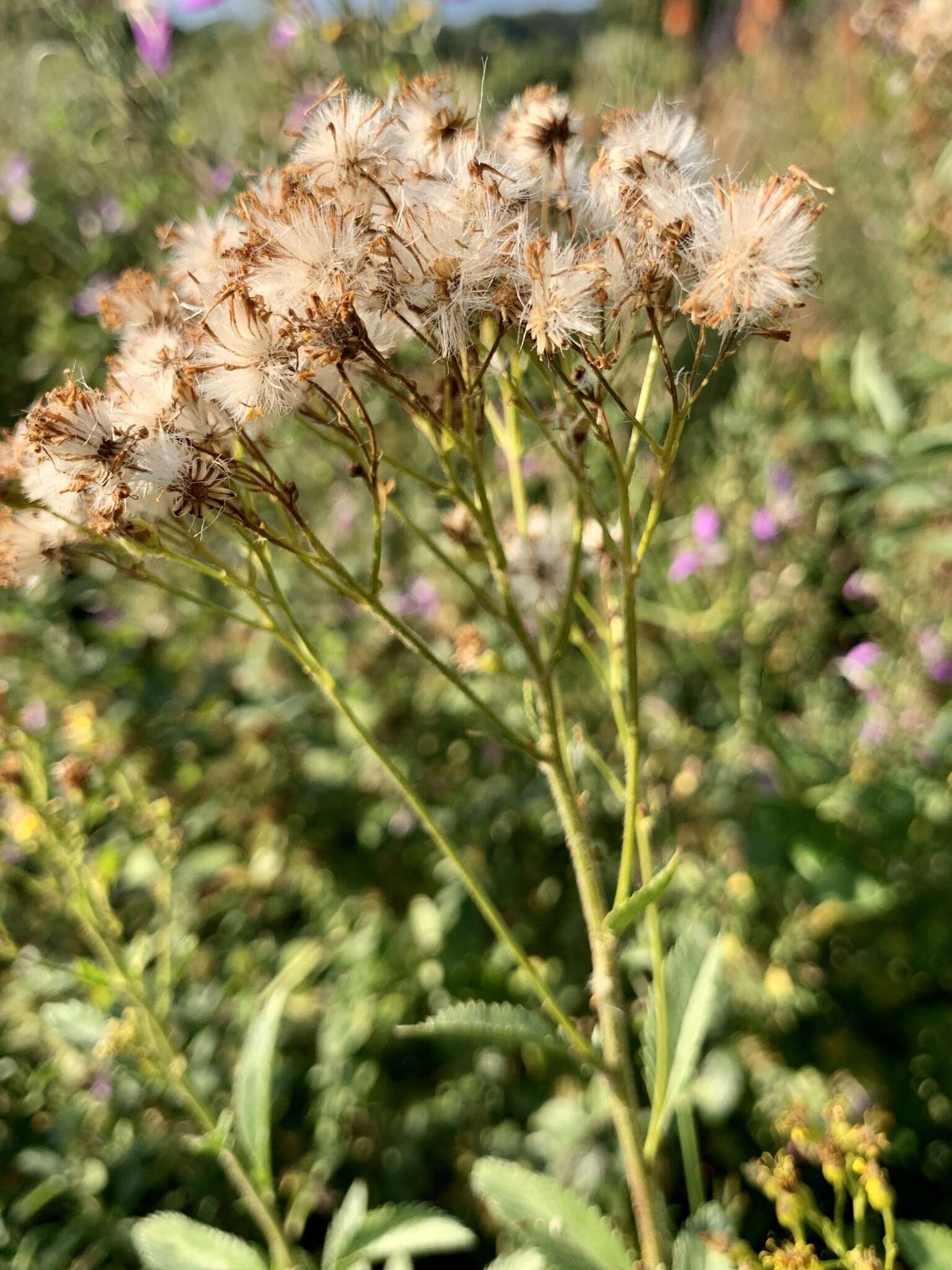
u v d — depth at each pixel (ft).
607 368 0.37
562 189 0.43
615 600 0.53
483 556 0.50
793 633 1.07
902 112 1.10
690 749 0.96
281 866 0.97
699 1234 0.42
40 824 0.61
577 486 0.41
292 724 1.00
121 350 0.46
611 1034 0.41
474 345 0.40
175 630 1.11
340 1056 0.87
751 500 1.08
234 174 1.04
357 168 0.40
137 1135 0.81
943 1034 0.81
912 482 0.89
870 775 0.92
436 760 0.99
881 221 1.22
